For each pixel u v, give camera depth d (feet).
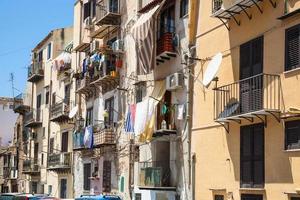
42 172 148.46
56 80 144.97
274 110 57.31
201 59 74.23
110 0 106.22
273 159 58.49
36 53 168.45
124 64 101.24
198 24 76.33
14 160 185.26
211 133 70.95
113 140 102.22
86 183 115.85
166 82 82.12
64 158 127.75
